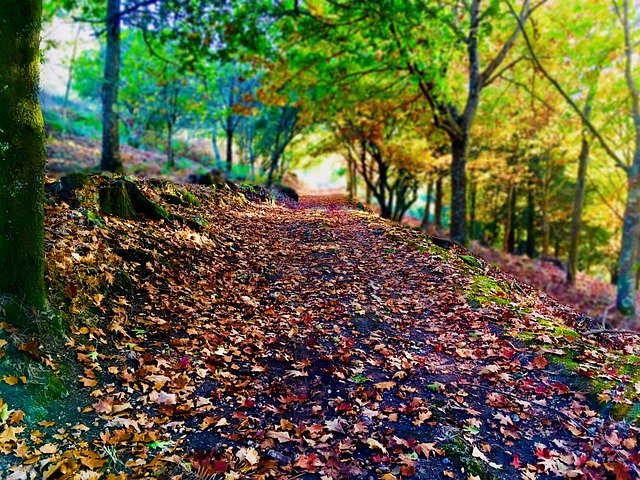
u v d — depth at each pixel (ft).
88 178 20.42
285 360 15.02
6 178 10.88
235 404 12.17
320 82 42.65
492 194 106.73
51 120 84.94
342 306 20.38
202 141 155.84
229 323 17.19
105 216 20.13
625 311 47.24
